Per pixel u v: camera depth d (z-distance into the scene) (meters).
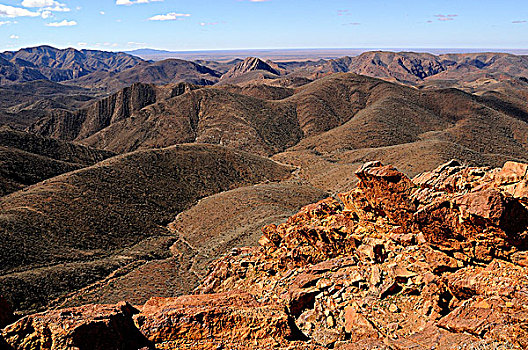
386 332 13.16
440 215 14.88
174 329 11.76
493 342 10.20
